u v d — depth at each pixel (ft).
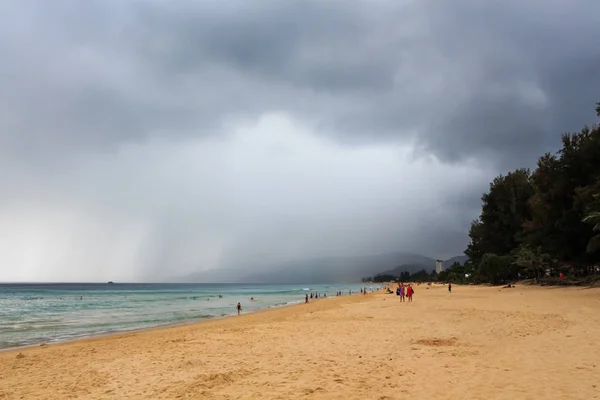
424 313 88.99
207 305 209.97
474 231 326.44
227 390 29.40
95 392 31.24
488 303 111.04
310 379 31.48
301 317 95.30
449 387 27.50
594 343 40.50
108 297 323.98
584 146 159.63
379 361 37.32
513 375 29.86
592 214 135.44
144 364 41.29
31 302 247.70
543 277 245.65
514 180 278.26
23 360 49.24
